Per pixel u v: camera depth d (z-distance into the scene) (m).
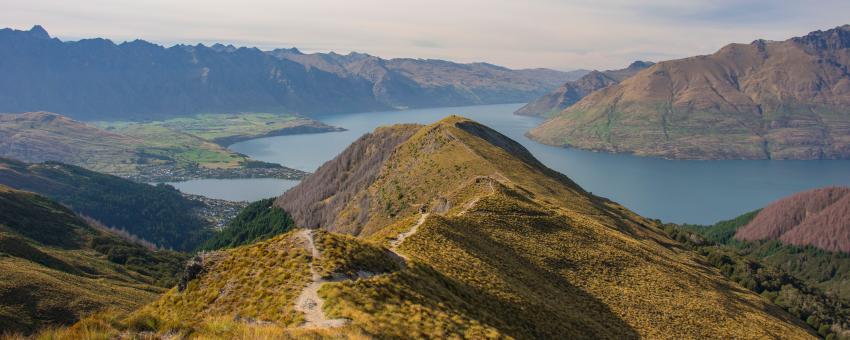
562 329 53.56
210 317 34.94
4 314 95.44
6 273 108.81
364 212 182.62
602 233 109.38
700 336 70.81
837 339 123.19
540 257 82.06
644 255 104.81
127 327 27.17
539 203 123.44
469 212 98.25
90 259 195.00
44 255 156.25
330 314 34.94
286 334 29.17
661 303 79.25
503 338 38.97
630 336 62.53
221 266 45.62
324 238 48.72
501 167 165.88
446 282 51.78
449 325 37.94
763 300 129.50
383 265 47.50
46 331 26.12
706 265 163.25
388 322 35.06
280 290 39.50
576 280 77.81
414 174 176.38
